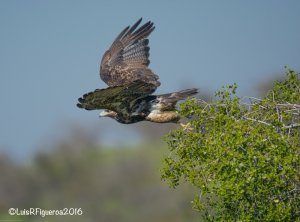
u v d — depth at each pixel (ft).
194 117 60.34
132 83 63.26
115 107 66.95
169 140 58.23
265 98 60.44
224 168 54.24
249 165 53.31
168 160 57.26
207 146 55.11
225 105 58.23
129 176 170.91
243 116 57.21
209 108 58.59
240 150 54.39
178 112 59.98
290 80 61.72
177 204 140.05
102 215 169.48
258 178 53.11
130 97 66.18
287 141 54.39
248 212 54.75
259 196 53.88
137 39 75.25
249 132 55.21
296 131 55.98
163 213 145.38
